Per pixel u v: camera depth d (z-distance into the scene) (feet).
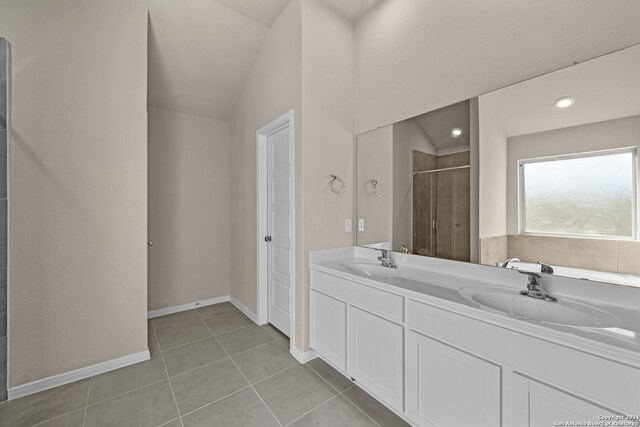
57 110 5.73
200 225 10.65
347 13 7.34
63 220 5.80
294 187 6.89
